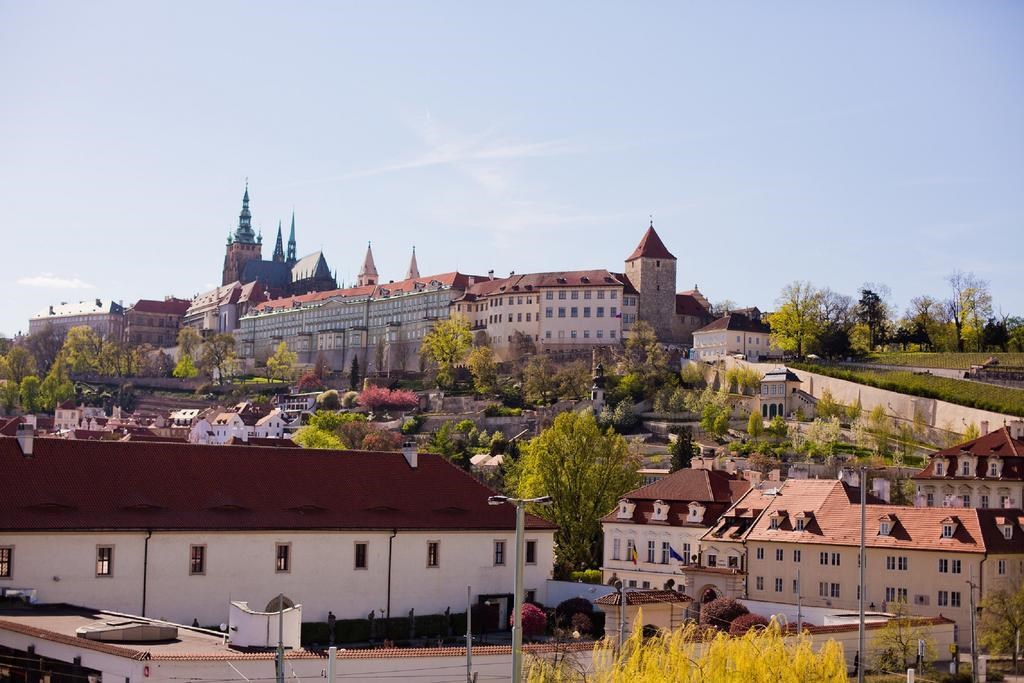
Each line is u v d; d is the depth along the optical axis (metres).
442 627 131.88
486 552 138.38
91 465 119.44
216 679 79.38
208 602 118.25
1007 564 132.38
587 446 184.00
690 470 173.25
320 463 134.88
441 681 88.31
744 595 146.25
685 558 162.75
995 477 196.38
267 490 127.19
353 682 84.69
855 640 108.19
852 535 139.75
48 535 110.06
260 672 81.06
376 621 127.56
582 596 140.38
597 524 181.00
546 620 132.38
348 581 127.25
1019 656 117.75
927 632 111.19
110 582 112.94
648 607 118.00
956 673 106.75
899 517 138.50
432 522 134.62
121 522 114.38
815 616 127.88
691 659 88.06
